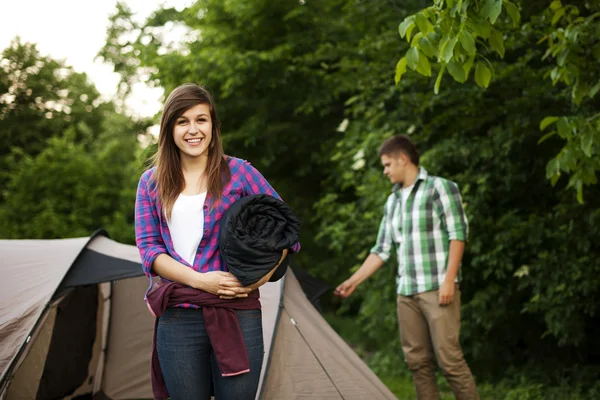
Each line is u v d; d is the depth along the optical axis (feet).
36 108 62.90
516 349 18.42
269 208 6.72
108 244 12.98
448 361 11.55
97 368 15.16
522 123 16.10
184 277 6.49
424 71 8.81
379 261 13.10
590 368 16.40
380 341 21.12
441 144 18.22
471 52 8.29
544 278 16.11
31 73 63.57
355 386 10.62
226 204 6.81
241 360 6.39
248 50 28.73
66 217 42.11
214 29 28.25
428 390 12.10
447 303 11.50
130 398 15.17
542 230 16.19
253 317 6.66
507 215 16.98
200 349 6.56
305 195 30.50
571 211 15.61
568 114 15.93
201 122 6.81
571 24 11.51
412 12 21.44
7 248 12.57
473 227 17.19
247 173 7.02
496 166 17.38
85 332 14.46
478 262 17.60
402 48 19.60
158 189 6.91
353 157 20.71
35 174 42.96
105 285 15.25
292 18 27.99
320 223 29.94
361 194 21.12
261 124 28.40
